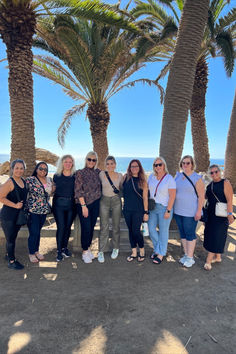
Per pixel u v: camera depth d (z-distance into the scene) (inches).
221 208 136.8
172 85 204.2
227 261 157.5
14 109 251.9
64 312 100.3
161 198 147.8
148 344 82.8
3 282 125.4
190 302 109.6
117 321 95.0
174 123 203.0
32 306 104.3
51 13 254.8
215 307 106.0
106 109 420.2
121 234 168.7
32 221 145.6
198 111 437.1
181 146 207.2
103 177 151.4
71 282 126.5
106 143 428.1
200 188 141.9
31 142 259.0
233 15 308.3
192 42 199.3
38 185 143.2
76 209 153.9
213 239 139.7
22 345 81.4
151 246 182.7
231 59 308.8
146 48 299.3
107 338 85.5
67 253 159.3
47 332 88.0
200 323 94.8
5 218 135.0
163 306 105.9
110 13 247.9
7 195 132.7
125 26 257.1
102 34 337.1
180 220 150.4
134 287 122.4
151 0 369.4
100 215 153.6
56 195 147.9
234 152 373.7
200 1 197.6
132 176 147.6
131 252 171.0
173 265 149.8
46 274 135.0
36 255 155.5
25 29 244.8
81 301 108.8
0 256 158.9
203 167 448.5
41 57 407.2
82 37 309.1
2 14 237.5
